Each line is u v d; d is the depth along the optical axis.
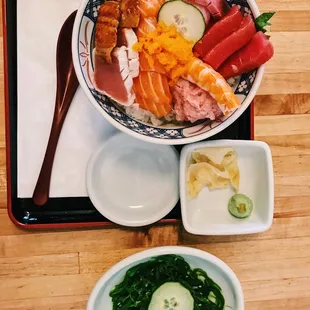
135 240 0.48
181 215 0.45
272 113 0.48
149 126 0.42
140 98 0.41
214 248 0.49
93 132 0.46
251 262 0.49
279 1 0.48
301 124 0.49
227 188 0.48
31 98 0.45
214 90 0.39
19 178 0.45
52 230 0.47
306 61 0.49
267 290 0.49
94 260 0.47
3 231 0.46
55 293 0.47
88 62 0.40
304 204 0.49
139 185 0.47
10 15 0.44
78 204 0.46
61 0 0.44
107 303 0.47
